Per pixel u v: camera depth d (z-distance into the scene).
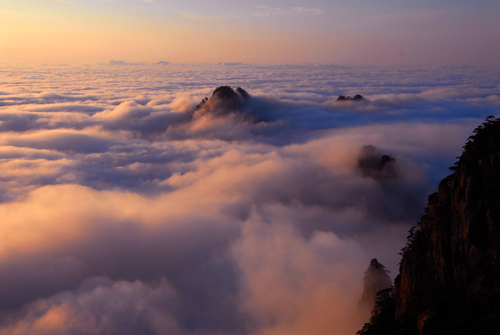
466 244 27.03
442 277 28.41
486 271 24.86
